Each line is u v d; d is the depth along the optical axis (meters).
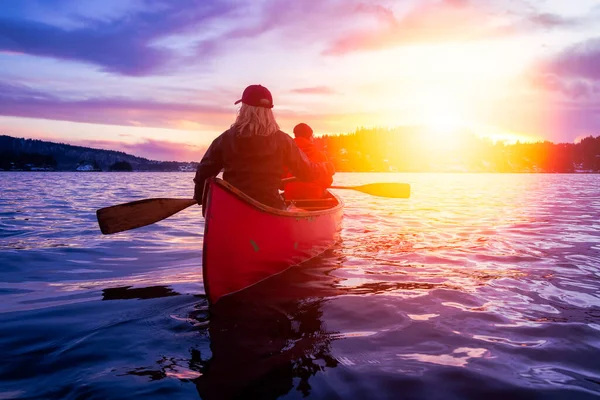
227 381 1.81
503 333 2.33
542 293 3.09
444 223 7.19
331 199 5.72
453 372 1.88
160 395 1.70
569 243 5.13
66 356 2.07
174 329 2.41
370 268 3.87
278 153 3.30
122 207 3.25
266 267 3.37
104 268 4.02
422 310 2.72
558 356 2.04
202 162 3.33
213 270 2.83
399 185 5.30
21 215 8.42
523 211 9.40
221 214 2.84
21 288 3.32
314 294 3.06
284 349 2.13
